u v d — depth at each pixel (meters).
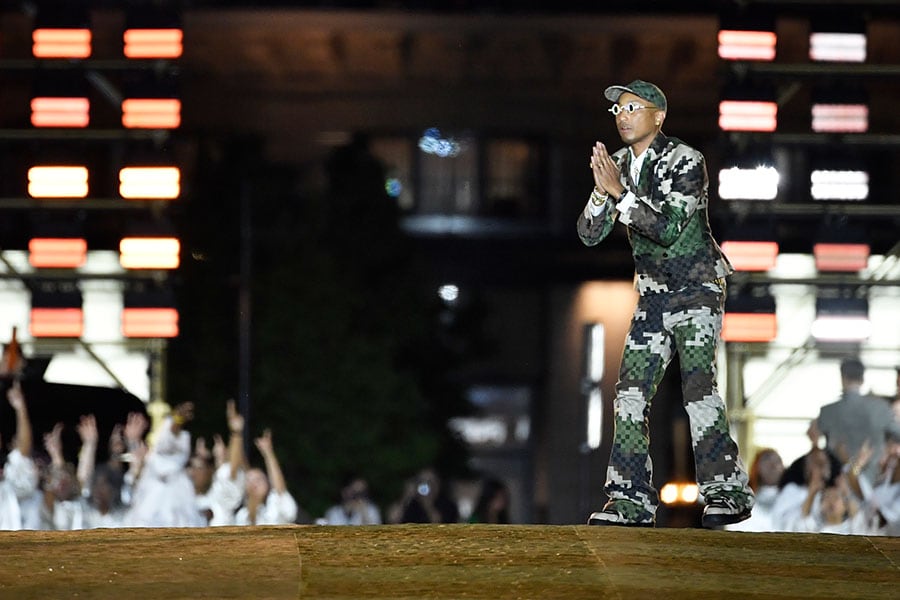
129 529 20.88
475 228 74.56
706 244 21.16
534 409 73.81
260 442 37.38
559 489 73.25
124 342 47.03
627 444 21.22
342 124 73.75
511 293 74.06
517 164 74.81
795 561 19.67
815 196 41.19
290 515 37.03
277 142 73.38
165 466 35.94
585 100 74.19
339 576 18.69
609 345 73.75
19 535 20.59
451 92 74.31
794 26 62.38
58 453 35.06
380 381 53.09
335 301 53.88
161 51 40.19
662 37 69.56
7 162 59.09
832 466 37.69
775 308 41.09
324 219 58.31
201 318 54.34
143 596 17.94
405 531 20.55
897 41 64.06
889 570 19.44
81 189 41.34
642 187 21.00
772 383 45.34
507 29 70.12
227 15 69.62
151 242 41.50
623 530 20.61
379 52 72.44
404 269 59.16
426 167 74.62
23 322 46.50
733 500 20.70
